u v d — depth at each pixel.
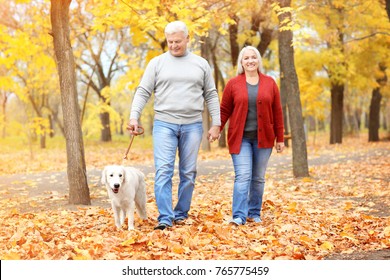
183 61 7.70
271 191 12.09
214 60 30.08
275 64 31.91
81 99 54.47
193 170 7.91
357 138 45.25
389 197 10.57
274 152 25.70
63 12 10.21
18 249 6.28
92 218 8.76
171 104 7.64
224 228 7.28
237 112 7.91
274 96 8.13
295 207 9.51
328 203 10.24
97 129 35.56
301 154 14.62
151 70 7.71
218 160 20.98
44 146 38.03
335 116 34.91
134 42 15.15
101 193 12.01
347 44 24.61
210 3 12.65
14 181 15.10
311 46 28.95
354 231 7.45
